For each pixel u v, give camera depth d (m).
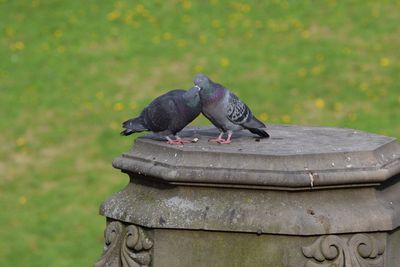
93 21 20.31
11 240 11.97
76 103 16.86
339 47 18.84
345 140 6.12
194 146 5.87
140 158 5.96
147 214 5.79
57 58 18.77
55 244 11.82
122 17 20.47
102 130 15.76
